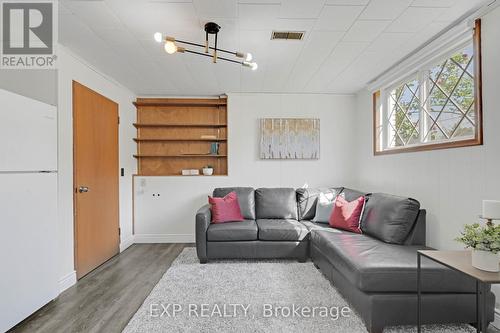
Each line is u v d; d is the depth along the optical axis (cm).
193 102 430
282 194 379
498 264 133
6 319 177
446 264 147
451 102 239
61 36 237
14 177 186
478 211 200
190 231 409
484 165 195
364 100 395
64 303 221
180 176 410
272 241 314
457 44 224
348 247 226
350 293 204
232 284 253
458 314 178
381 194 284
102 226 317
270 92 417
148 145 437
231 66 312
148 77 346
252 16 209
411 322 176
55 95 243
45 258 215
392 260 192
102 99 323
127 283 261
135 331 180
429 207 254
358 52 274
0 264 174
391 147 338
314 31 232
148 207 408
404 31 232
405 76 302
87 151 289
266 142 419
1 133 176
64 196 251
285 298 225
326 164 424
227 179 416
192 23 218
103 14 204
